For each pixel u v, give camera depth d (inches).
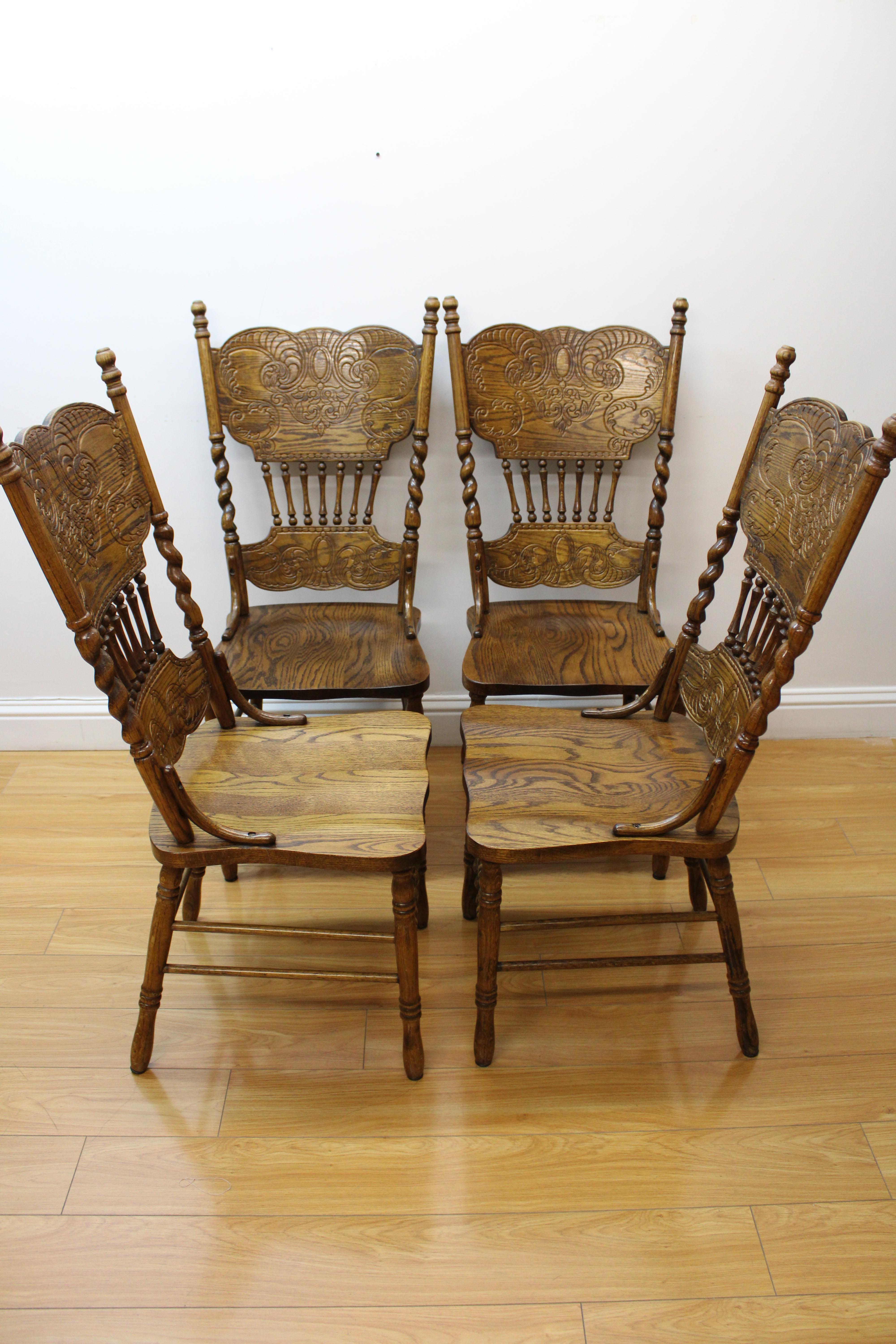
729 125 74.3
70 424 52.5
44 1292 49.7
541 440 79.1
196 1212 53.6
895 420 43.1
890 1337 47.8
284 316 80.0
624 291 80.0
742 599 61.3
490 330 75.9
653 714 70.9
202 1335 47.9
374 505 87.6
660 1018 66.5
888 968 70.6
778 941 73.0
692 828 58.1
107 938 73.0
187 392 82.1
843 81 73.0
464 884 73.8
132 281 77.9
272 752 65.5
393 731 68.2
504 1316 48.8
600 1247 51.9
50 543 46.2
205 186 74.8
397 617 83.7
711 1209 53.9
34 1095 60.5
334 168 74.6
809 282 79.9
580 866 81.6
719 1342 47.6
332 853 55.1
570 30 70.9
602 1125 58.8
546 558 82.9
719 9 70.5
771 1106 60.0
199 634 65.0
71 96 71.4
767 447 59.6
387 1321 48.6
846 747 98.5
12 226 75.4
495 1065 62.9
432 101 72.7
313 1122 58.9
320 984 69.6
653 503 80.0
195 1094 60.7
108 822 86.0
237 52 70.6
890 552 91.0
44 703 95.0
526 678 73.2
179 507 87.0
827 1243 52.1
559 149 74.7
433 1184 55.2
